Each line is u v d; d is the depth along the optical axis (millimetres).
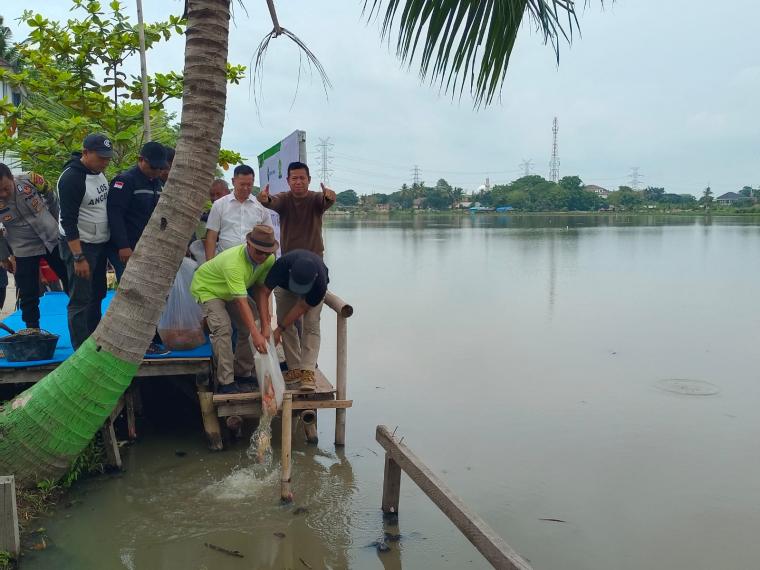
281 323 5633
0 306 7898
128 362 4695
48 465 4734
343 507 4988
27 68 8844
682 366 9477
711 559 4492
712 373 9117
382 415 7223
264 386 5148
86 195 5504
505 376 8867
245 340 6031
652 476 5781
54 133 8227
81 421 4688
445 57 4223
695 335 11711
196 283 5777
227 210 6320
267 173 8594
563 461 6066
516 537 4734
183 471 5465
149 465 5574
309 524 4711
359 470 5684
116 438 6145
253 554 4297
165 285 4711
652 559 4484
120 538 4410
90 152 5414
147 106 7820
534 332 11852
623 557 4500
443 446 6367
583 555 4516
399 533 4660
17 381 5426
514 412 7406
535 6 4078
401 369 9172
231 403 5613
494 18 4094
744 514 5133
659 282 19531
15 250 6055
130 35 8258
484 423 7035
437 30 4184
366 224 84250
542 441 6547
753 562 4465
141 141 8750
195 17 4477
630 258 28453
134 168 5852
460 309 14359
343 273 22062
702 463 6074
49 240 6141
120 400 5773
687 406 7688
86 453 5316
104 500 4926
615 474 5809
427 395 7988
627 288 18188
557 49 4145
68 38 8219
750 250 33375
